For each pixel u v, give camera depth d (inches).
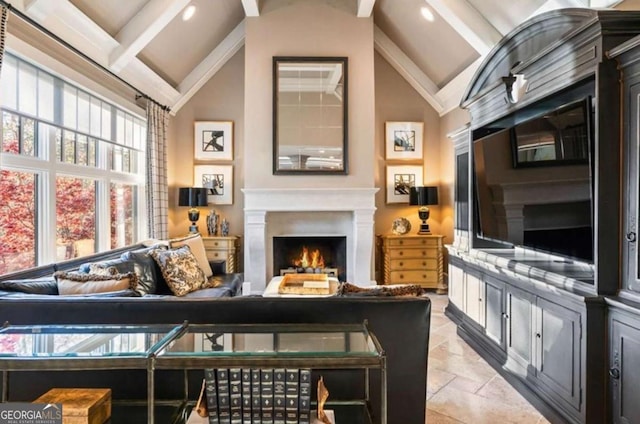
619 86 75.9
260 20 199.9
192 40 191.8
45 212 122.7
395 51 217.3
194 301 74.2
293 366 59.1
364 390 75.1
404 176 225.3
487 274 122.1
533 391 94.8
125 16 144.9
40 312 73.5
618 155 76.2
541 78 101.0
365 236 202.2
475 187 146.4
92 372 74.2
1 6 93.9
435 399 97.0
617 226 76.4
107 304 73.8
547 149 102.3
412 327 74.6
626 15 74.7
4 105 105.0
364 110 201.6
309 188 199.5
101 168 153.9
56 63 119.9
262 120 200.4
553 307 88.3
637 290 71.9
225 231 213.9
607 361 75.9
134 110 170.9
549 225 102.5
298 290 141.3
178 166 220.2
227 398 61.6
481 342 125.9
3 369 57.8
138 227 187.8
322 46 200.4
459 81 193.0
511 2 139.5
